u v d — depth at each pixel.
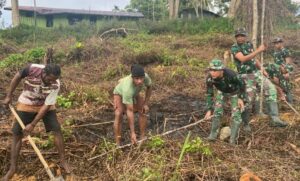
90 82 11.39
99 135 7.05
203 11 29.14
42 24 36.34
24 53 14.58
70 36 20.30
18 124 5.49
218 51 15.01
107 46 14.65
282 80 8.48
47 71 5.18
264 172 5.34
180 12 29.75
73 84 9.82
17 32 21.52
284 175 5.27
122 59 13.15
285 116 7.93
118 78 11.55
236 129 6.46
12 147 5.51
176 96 9.34
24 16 35.62
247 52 7.15
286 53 8.62
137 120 7.57
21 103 5.55
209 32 18.81
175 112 8.23
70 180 5.57
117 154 5.83
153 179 4.98
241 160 5.68
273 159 5.79
